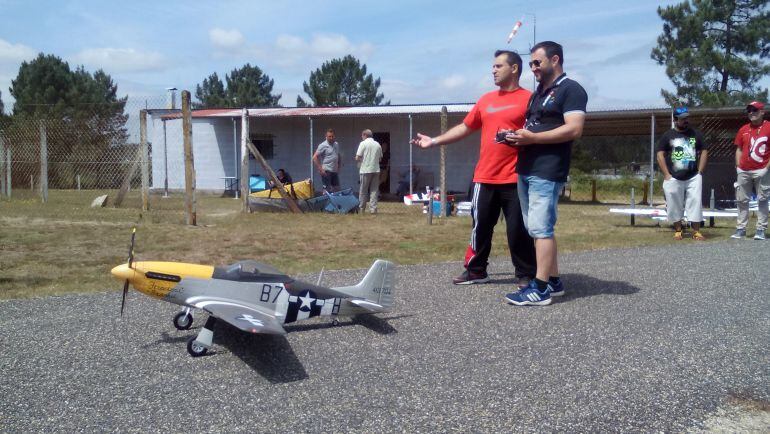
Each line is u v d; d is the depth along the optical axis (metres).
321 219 12.31
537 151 5.03
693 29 31.72
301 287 4.48
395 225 11.48
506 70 5.53
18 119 24.05
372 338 4.35
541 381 3.51
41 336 4.44
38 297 5.62
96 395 3.38
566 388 3.41
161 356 3.99
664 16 33.06
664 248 8.52
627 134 25.12
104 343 4.27
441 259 7.76
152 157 22.16
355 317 4.89
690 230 10.77
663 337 4.29
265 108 24.09
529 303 5.19
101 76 45.78
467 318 4.85
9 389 3.47
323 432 2.92
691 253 7.98
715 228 11.35
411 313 5.02
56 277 6.48
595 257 7.77
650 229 11.20
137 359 3.94
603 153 32.81
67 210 13.55
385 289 4.95
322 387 3.46
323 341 4.29
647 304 5.21
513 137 4.89
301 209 13.82
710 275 6.43
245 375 3.66
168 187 22.31
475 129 6.06
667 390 3.36
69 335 4.46
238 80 60.16
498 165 5.70
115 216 12.36
